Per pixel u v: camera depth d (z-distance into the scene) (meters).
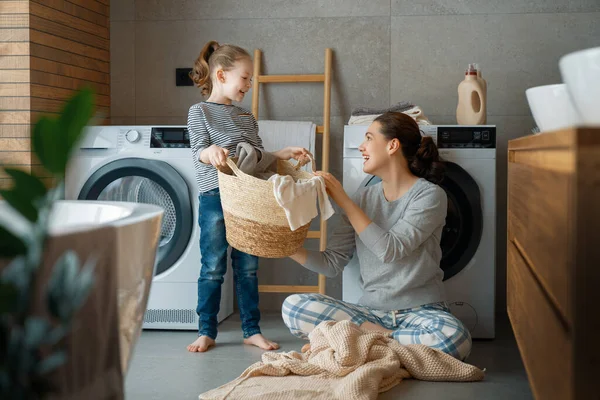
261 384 2.20
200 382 2.37
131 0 3.86
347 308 2.64
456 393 2.23
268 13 3.78
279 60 3.78
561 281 0.84
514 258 1.67
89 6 3.61
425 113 3.70
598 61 0.81
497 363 2.68
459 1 3.66
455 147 3.11
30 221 0.58
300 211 2.26
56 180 0.59
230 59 2.86
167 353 2.79
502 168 3.67
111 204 1.23
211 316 2.90
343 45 3.74
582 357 0.74
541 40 3.63
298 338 3.11
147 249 0.98
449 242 3.11
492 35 3.65
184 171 3.14
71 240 0.72
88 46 3.61
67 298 0.55
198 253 3.12
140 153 3.16
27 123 3.05
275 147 3.49
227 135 2.85
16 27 3.05
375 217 2.71
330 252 2.76
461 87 3.35
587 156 0.73
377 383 2.15
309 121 3.77
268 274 3.83
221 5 3.80
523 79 3.64
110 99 3.89
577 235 0.73
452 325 2.48
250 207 2.27
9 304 0.56
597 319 0.73
